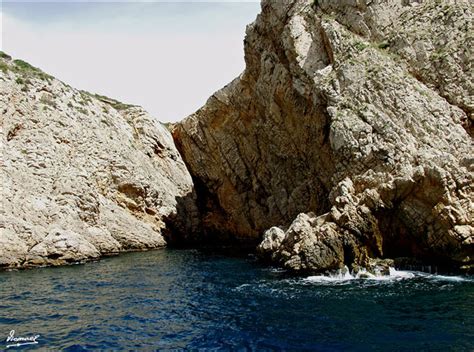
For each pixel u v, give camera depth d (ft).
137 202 148.56
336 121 102.47
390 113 99.50
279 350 46.80
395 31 115.24
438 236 82.84
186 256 121.60
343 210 90.22
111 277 88.33
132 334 52.75
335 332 51.55
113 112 168.35
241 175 163.84
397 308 59.82
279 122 136.98
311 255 85.87
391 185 87.35
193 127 180.45
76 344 49.34
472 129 96.89
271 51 140.97
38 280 84.07
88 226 123.24
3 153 112.88
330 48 118.01
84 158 137.49
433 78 104.27
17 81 131.75
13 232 99.40
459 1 113.19
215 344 49.06
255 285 77.87
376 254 88.33
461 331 50.21
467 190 83.05
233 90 160.76
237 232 164.76
